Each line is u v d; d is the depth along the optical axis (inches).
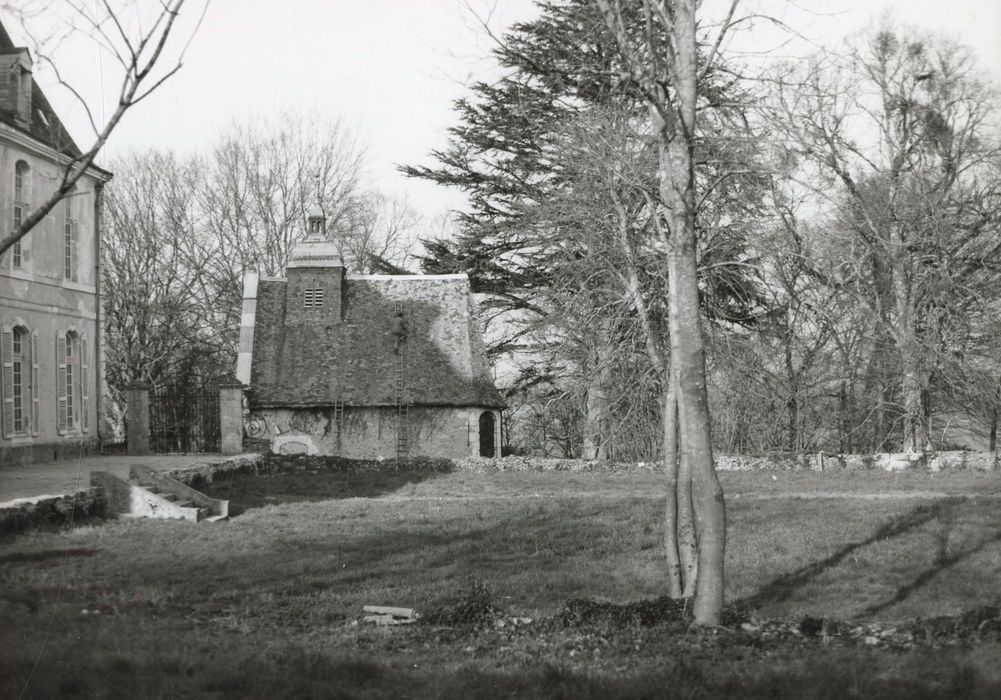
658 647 439.2
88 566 682.2
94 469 1122.0
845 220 1424.7
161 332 2257.6
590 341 1311.5
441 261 2012.8
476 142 1736.0
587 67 570.9
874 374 1657.2
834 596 655.8
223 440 1433.3
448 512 1016.9
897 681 361.1
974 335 1540.4
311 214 1860.2
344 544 814.5
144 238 2274.9
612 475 1397.6
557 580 685.9
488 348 1980.8
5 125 1123.9
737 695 349.4
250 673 375.6
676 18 506.6
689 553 581.9
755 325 1370.6
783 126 599.2
